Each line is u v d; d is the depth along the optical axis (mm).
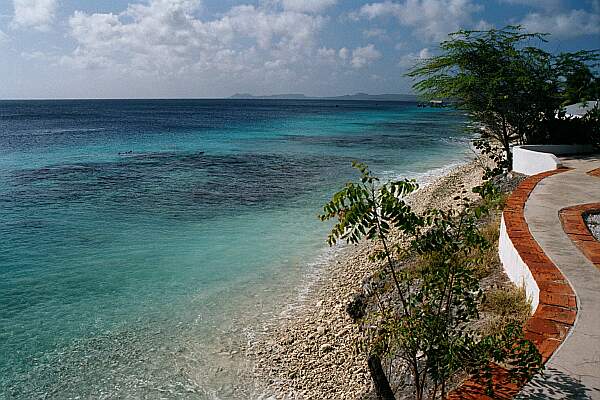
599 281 6523
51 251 15219
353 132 63781
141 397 8211
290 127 74250
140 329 10383
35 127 73438
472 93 19469
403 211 4578
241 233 17094
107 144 47969
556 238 8328
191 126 76750
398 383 6672
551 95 19172
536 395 4250
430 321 4570
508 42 19500
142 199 22391
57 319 10852
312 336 9859
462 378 5688
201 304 11523
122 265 14039
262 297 11867
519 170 17312
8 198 22406
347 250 15109
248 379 8633
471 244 5102
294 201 22109
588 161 16547
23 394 8344
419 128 72188
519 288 7324
